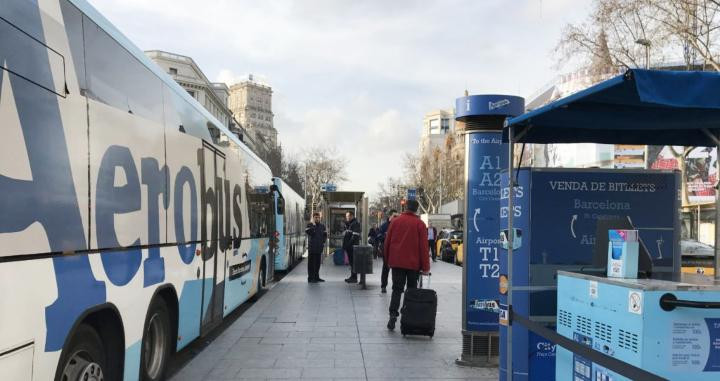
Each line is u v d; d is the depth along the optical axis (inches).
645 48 900.6
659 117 173.5
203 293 286.5
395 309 351.9
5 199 117.2
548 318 203.6
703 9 818.2
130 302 187.0
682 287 119.6
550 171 206.8
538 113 165.0
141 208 198.5
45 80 135.6
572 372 151.5
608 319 133.0
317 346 308.3
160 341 224.8
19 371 121.0
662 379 106.7
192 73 3243.1
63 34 146.5
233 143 376.8
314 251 649.0
